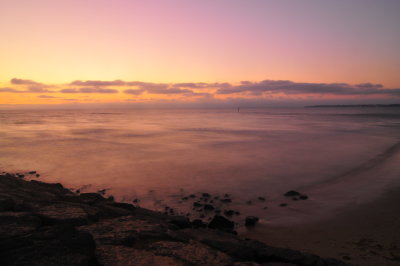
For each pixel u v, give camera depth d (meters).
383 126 84.38
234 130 72.06
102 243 5.62
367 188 19.67
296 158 31.98
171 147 40.75
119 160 30.73
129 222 7.30
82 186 20.75
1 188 9.50
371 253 10.30
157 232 6.72
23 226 5.21
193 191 19.69
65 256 4.15
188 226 10.35
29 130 71.69
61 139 50.75
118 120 136.62
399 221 13.54
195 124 101.00
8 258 3.89
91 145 42.62
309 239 11.95
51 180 22.36
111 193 19.12
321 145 42.53
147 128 80.50
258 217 14.86
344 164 28.42
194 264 5.23
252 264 5.56
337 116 180.25
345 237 12.02
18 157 32.25
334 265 6.92
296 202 17.23
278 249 7.20
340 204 16.56
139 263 4.91
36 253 4.05
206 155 34.03
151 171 25.53
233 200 17.83
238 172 25.27
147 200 17.75
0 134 60.06
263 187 20.67
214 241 7.23
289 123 105.00
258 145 42.88
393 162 28.62
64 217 6.85
